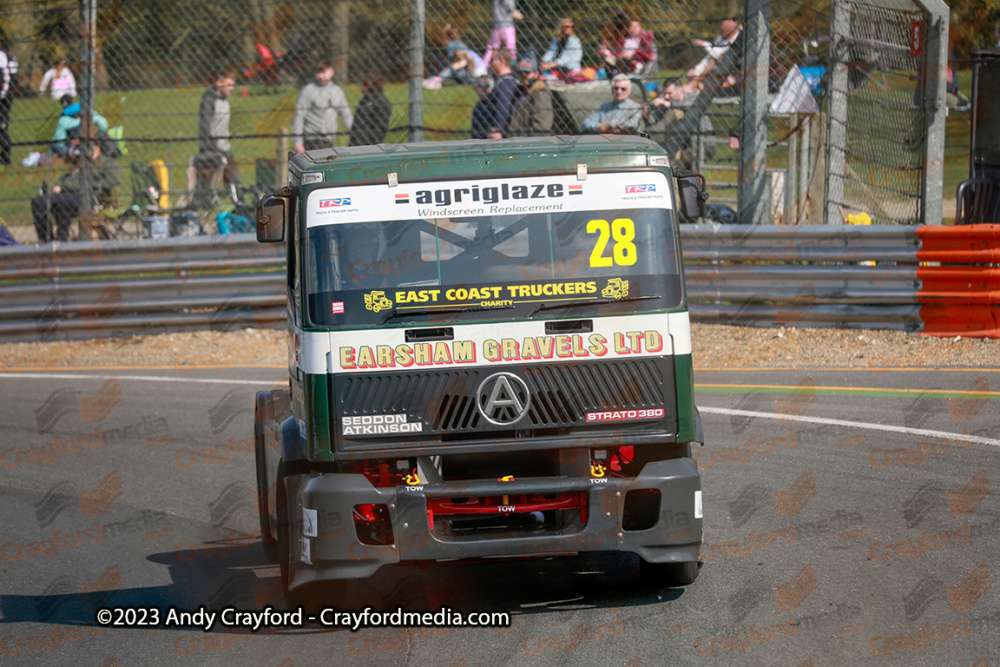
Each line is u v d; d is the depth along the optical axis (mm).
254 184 60312
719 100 52250
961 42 66438
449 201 19797
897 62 46594
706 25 52219
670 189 20234
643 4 51906
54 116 59938
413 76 48750
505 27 50688
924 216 45250
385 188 19875
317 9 64312
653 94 52125
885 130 48156
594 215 19891
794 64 52406
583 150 20203
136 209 58812
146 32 65188
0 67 57875
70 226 57344
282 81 65000
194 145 70938
